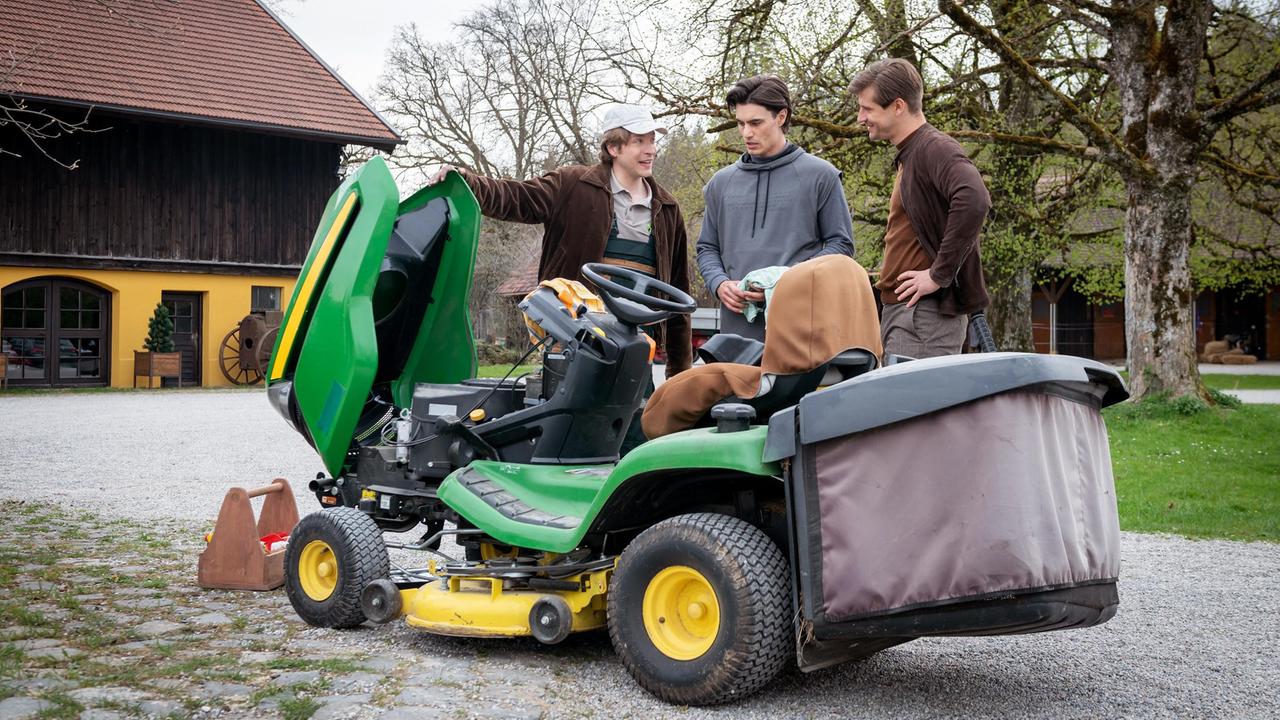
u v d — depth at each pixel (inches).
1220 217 888.3
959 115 612.1
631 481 140.8
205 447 502.6
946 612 121.0
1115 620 191.9
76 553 245.4
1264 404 635.5
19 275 971.9
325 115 1115.3
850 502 125.1
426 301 201.9
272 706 131.7
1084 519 127.9
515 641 168.9
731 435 133.5
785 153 186.2
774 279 158.4
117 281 1017.5
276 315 1049.5
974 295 170.7
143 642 165.0
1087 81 661.3
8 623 175.9
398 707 132.2
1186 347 565.9
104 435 554.6
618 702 136.9
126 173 1027.9
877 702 140.3
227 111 1053.8
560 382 173.0
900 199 176.9
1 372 932.0
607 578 151.4
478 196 202.2
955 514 120.5
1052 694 145.6
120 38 1059.3
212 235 1073.5
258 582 204.4
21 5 1027.9
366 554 172.4
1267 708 140.7
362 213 187.9
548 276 212.5
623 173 210.4
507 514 160.1
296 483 382.9
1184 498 351.6
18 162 974.4
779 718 132.2
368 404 203.5
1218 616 195.2
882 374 125.6
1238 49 675.4
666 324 225.6
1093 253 843.4
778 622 130.7
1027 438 121.7
